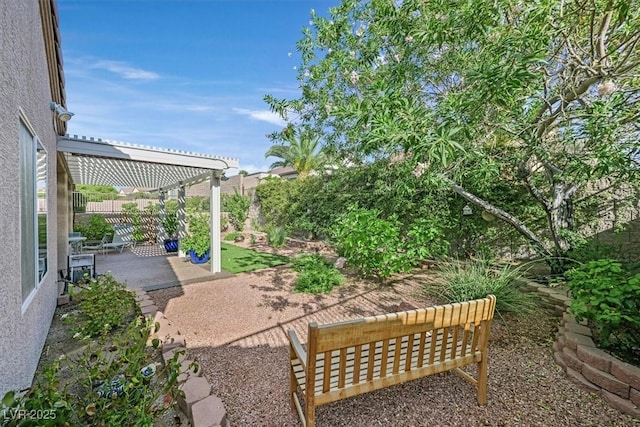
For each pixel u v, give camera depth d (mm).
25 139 2740
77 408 1905
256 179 17375
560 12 2855
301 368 2340
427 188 5781
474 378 2725
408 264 5848
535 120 4375
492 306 2346
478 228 7176
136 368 2150
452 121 2832
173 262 8836
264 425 2252
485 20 3066
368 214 6152
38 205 3256
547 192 6277
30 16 2836
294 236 13016
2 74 1985
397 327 2027
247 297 5410
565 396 2492
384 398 2527
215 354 3332
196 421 2035
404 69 4367
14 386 2164
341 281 6113
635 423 2186
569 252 5102
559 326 3586
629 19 3066
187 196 15891
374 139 2820
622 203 5684
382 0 3994
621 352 2682
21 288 2402
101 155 5512
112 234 11461
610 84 2947
